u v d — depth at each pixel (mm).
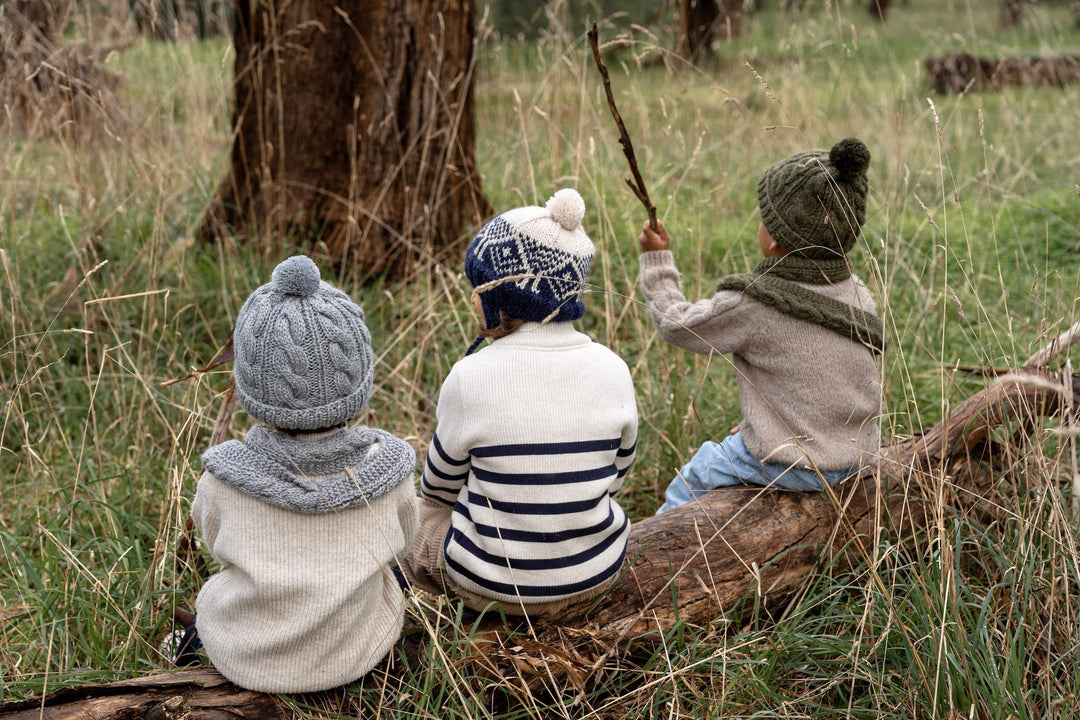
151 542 3023
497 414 2146
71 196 4562
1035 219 5012
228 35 4781
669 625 2400
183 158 4930
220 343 4027
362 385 2008
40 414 3572
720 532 2584
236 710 2006
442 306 4133
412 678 2154
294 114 4570
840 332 2590
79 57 4930
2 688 2174
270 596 1962
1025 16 8492
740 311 2617
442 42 4516
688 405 3516
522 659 2211
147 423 3527
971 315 4059
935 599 2281
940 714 2129
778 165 2611
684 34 6598
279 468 1973
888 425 3125
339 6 4422
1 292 3828
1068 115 6977
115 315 3855
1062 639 2270
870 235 4594
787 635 2369
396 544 2115
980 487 2807
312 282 1953
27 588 2641
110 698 1980
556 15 4992
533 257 2188
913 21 10547
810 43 5809
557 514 2129
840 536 2664
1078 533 2426
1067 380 2576
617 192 4777
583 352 2264
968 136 6566
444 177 4355
